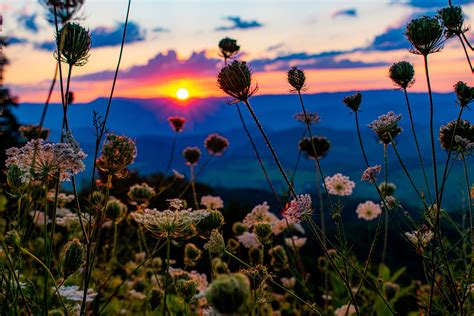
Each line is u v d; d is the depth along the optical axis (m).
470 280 3.71
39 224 5.97
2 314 3.17
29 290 3.91
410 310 6.89
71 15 3.17
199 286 5.57
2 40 2.97
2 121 3.54
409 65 3.91
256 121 3.76
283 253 6.59
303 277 5.60
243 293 2.11
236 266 8.06
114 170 3.19
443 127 4.03
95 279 5.98
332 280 7.76
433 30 3.56
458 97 3.70
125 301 6.11
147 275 7.52
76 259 3.22
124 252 7.64
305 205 3.75
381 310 6.44
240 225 7.04
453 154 3.96
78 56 3.26
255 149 4.62
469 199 3.83
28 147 3.21
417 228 3.99
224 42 5.93
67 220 5.83
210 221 4.17
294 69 4.48
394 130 4.10
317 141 6.60
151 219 3.28
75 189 3.23
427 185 3.71
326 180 5.87
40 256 5.48
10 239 3.27
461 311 3.54
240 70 3.70
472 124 3.90
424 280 7.89
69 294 4.09
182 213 3.31
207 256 8.71
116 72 3.27
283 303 7.11
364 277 3.79
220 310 2.11
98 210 3.22
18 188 3.51
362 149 4.30
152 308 5.06
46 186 3.30
